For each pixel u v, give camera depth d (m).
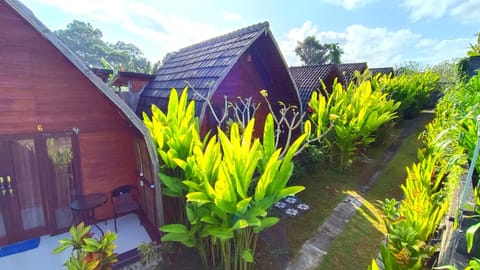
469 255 2.65
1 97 4.34
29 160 4.74
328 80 13.22
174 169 4.44
